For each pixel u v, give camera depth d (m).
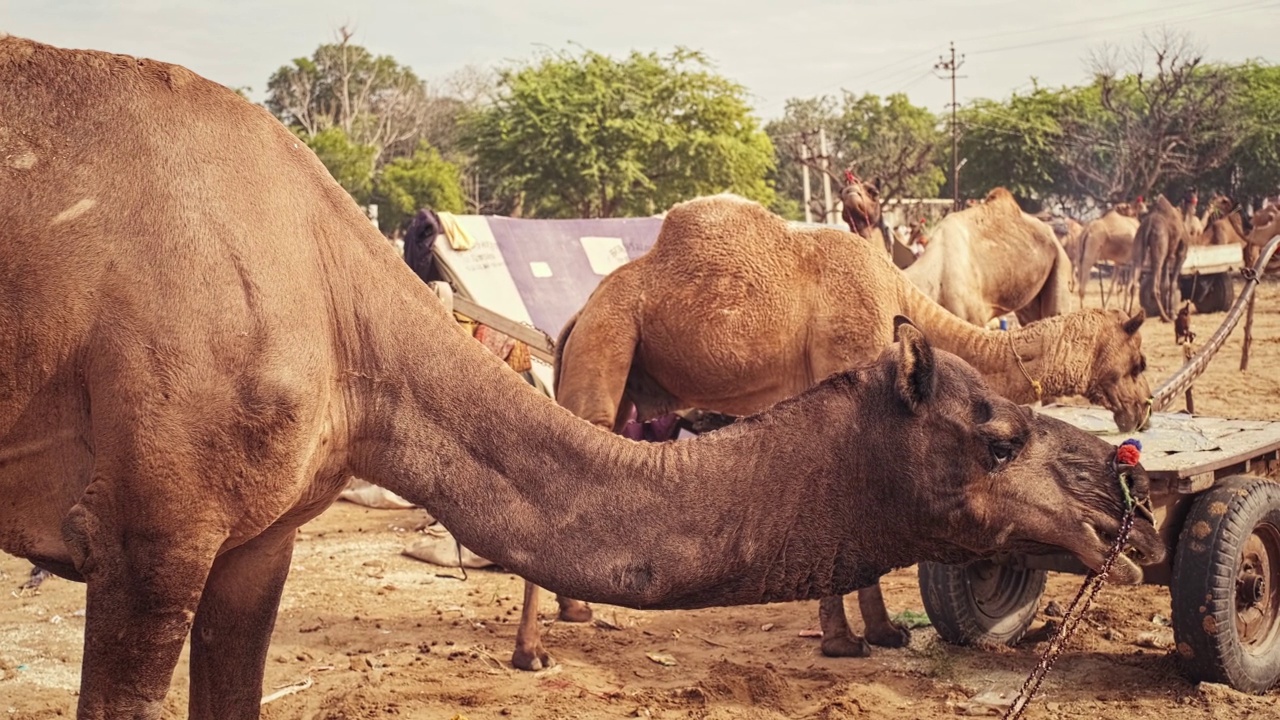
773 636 7.45
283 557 4.50
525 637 6.75
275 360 3.91
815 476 4.01
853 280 7.02
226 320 3.85
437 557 9.30
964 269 13.16
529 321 11.74
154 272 3.83
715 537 3.96
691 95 42.69
